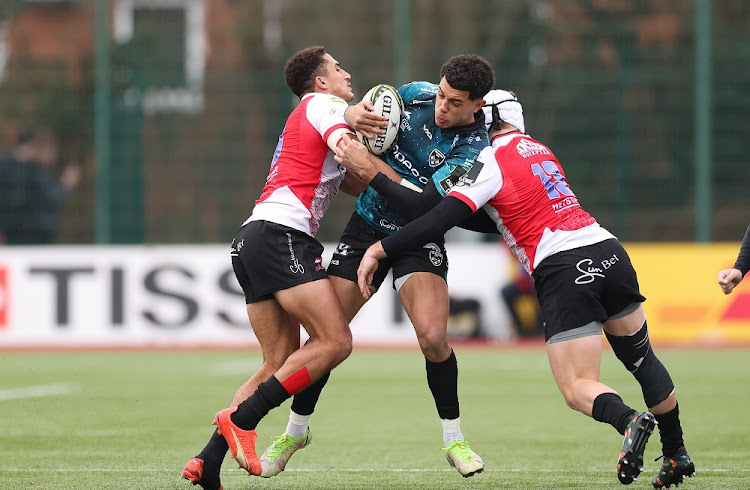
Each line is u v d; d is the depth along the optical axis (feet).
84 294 151.74
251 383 56.44
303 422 59.77
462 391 106.73
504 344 152.15
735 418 86.63
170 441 75.92
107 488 57.31
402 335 151.12
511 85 164.76
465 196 54.54
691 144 163.02
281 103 165.27
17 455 69.67
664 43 163.73
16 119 163.63
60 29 165.37
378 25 165.37
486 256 152.87
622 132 163.84
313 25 165.89
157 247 153.07
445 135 58.49
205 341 151.23
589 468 64.49
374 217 60.80
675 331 152.76
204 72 164.66
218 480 54.49
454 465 59.31
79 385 111.55
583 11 164.66
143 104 163.22
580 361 52.44
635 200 163.53
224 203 164.04
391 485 58.39
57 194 162.40
